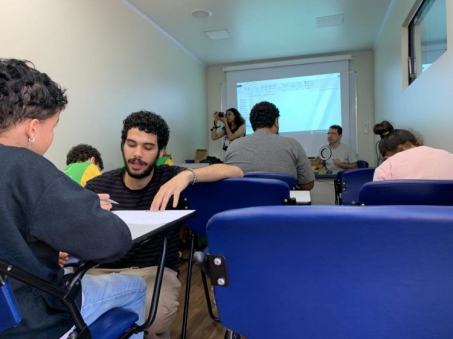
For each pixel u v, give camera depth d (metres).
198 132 5.29
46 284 0.57
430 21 2.61
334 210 0.43
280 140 1.88
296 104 5.22
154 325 1.09
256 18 3.83
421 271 0.43
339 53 5.09
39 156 0.60
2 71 0.61
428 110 2.40
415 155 1.41
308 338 0.52
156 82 3.92
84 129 2.66
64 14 2.46
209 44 4.64
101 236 0.60
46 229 0.56
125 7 3.30
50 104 0.66
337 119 5.07
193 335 1.55
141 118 1.14
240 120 4.77
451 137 1.94
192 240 1.38
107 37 2.99
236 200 1.26
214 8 3.57
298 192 1.47
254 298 0.53
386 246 0.42
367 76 5.01
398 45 3.30
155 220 0.83
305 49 4.92
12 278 0.52
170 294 1.14
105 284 0.81
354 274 0.45
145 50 3.67
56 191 0.57
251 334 0.56
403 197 1.02
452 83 1.90
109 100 3.00
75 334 0.63
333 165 4.41
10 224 0.53
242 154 1.89
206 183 1.25
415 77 3.07
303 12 3.70
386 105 4.02
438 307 0.44
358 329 0.49
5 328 0.52
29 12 2.15
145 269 1.15
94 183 1.24
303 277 0.48
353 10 3.70
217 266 0.52
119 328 0.75
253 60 5.43
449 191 0.96
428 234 0.40
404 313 0.46
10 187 0.54
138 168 1.15
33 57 2.18
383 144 1.75
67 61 2.49
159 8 3.53
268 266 0.49
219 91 5.63
